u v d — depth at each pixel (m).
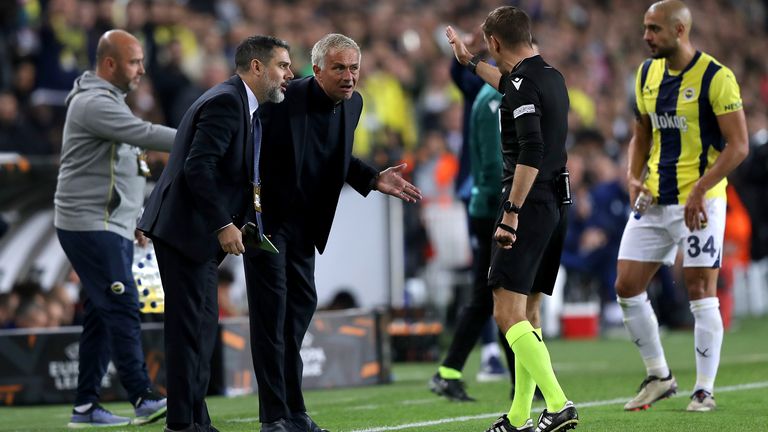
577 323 49.97
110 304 23.80
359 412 25.33
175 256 19.33
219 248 19.91
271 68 19.52
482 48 27.31
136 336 23.98
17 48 47.81
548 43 74.06
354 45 19.98
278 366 19.88
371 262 42.72
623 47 84.88
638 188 24.59
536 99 19.64
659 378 24.31
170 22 51.59
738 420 22.14
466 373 35.88
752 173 53.28
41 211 35.16
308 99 20.17
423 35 66.38
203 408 20.02
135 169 24.58
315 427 20.47
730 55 89.25
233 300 39.66
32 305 33.25
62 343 29.56
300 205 20.42
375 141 56.22
